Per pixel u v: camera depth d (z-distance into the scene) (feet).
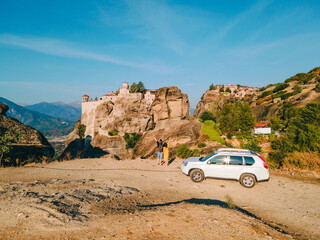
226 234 13.65
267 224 16.58
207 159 29.58
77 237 12.34
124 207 18.20
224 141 97.76
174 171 35.99
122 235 12.82
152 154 104.42
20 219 13.96
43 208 15.78
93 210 16.70
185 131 110.93
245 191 25.91
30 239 11.78
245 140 94.68
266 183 29.78
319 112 61.62
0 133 46.80
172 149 93.86
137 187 25.66
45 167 34.60
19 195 18.58
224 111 120.78
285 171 37.83
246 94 337.93
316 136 39.04
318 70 282.77
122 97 271.08
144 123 246.06
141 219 15.06
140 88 330.75
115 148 204.33
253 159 27.99
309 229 16.24
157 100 254.68
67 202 17.79
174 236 12.97
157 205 19.39
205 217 15.88
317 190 26.84
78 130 291.58
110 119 267.59
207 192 24.95
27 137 52.95
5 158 34.91
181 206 18.12
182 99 254.68
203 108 329.93
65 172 31.73
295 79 303.27
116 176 31.12
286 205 21.58
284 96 213.05
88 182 26.00
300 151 40.70
